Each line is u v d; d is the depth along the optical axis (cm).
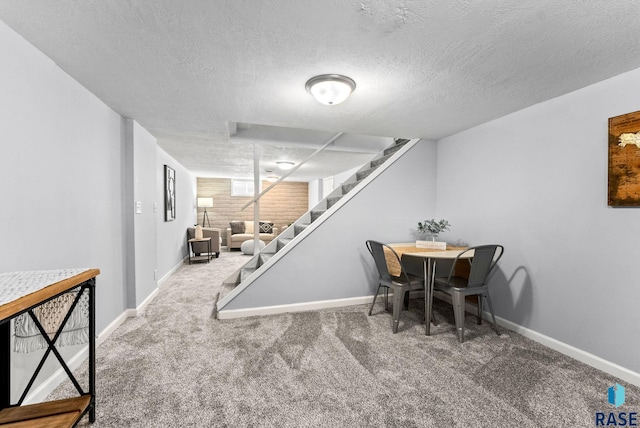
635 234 184
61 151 187
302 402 168
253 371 199
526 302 254
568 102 221
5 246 144
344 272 341
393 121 293
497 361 213
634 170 181
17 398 152
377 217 352
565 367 205
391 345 239
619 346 192
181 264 582
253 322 286
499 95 227
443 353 225
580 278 214
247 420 153
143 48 164
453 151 344
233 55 171
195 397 171
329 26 143
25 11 132
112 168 259
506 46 159
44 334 134
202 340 245
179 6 129
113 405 164
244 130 384
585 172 211
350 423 151
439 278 287
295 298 322
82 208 211
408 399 171
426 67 184
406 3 125
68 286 124
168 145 412
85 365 204
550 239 234
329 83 196
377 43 158
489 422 152
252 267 393
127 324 276
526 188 254
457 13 132
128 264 290
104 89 218
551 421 153
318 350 229
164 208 452
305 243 324
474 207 312
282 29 146
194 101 243
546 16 134
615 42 155
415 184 366
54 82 180
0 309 89
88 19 138
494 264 259
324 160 542
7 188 145
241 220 887
